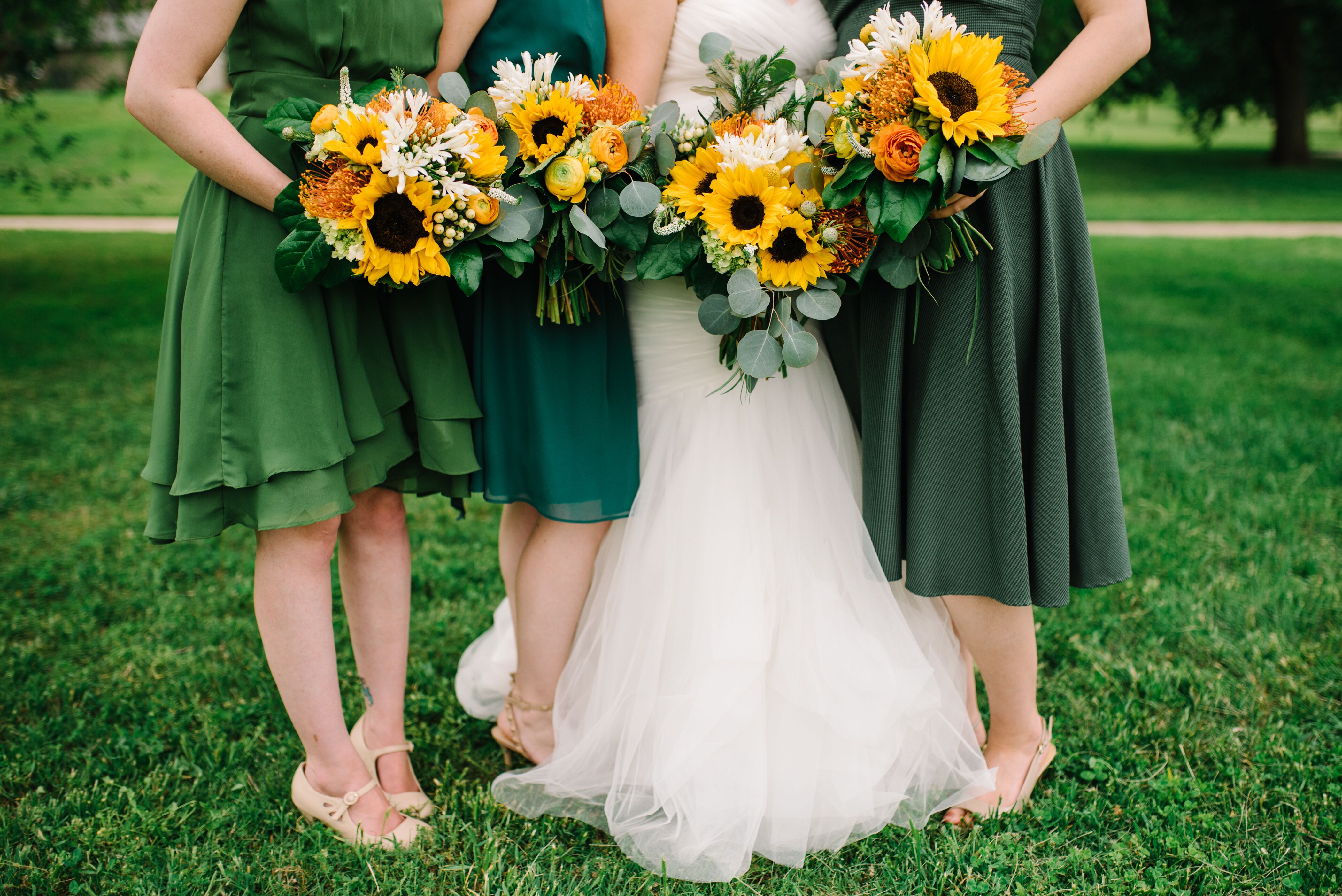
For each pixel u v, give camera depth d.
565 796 2.07
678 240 1.81
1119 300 8.56
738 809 1.89
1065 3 6.69
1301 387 5.52
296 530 1.87
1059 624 2.83
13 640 2.90
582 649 2.17
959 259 1.83
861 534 2.02
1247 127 36.69
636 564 2.06
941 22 1.65
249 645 2.83
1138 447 4.46
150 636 2.91
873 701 1.94
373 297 1.89
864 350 1.96
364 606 2.06
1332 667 2.57
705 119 1.87
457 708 2.51
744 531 1.97
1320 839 1.92
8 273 9.69
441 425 1.90
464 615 3.00
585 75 1.93
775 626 1.97
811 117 1.74
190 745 2.33
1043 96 1.75
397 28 1.78
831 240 1.70
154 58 1.66
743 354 1.78
